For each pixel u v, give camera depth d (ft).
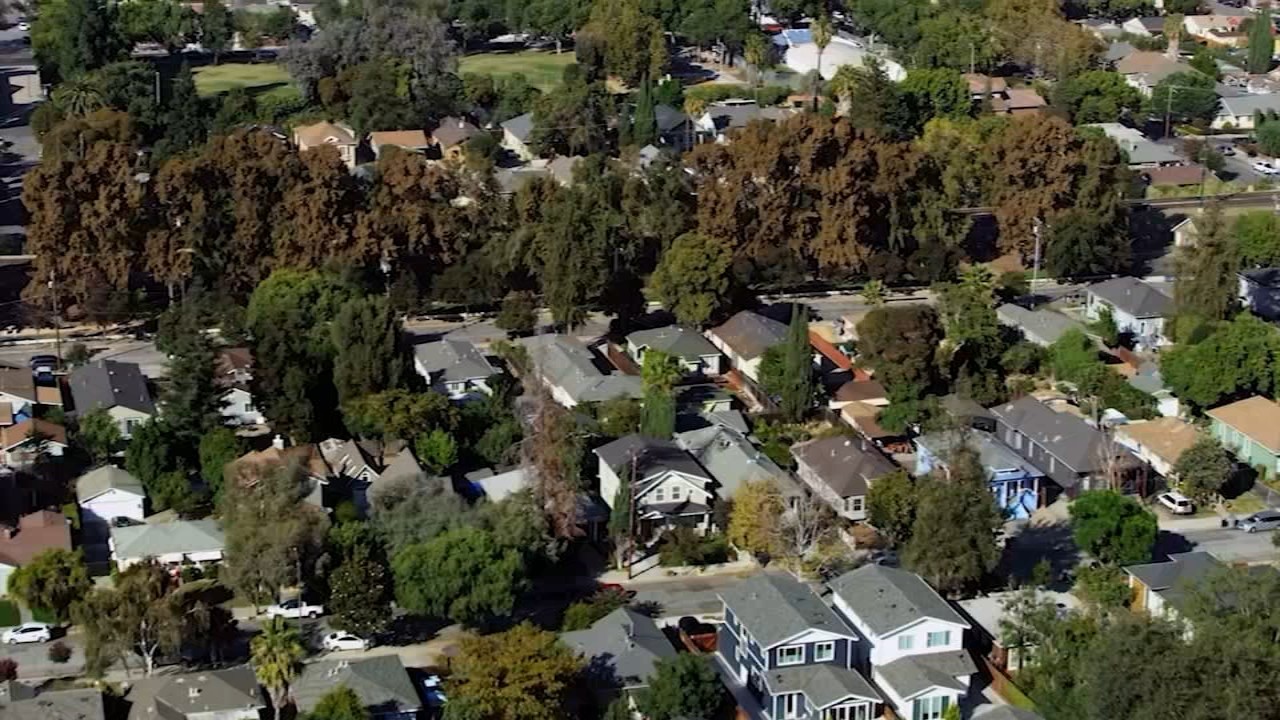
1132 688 252.21
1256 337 398.83
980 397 404.16
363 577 296.71
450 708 260.21
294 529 304.30
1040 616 293.23
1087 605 310.45
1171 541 344.90
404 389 374.43
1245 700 245.24
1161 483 369.30
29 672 291.58
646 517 341.41
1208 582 282.77
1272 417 383.65
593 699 275.39
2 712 266.57
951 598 315.58
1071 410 407.85
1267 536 347.15
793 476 366.63
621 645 286.05
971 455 326.65
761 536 329.52
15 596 309.22
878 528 337.93
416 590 297.53
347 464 355.77
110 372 403.13
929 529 309.83
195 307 433.48
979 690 289.33
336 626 296.30
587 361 419.74
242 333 434.71
